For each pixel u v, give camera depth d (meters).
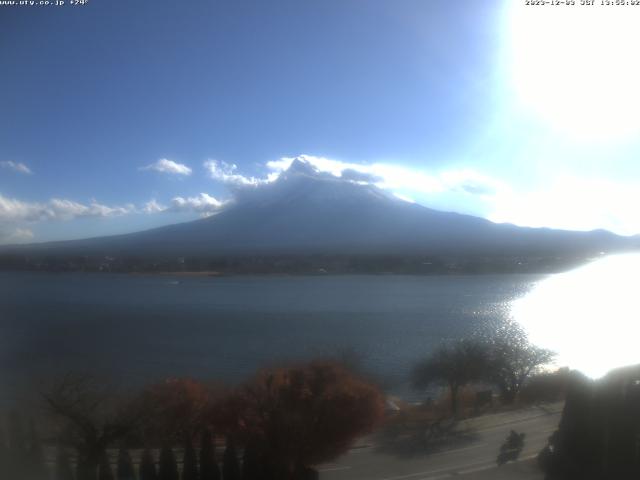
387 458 6.91
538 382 9.81
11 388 10.91
